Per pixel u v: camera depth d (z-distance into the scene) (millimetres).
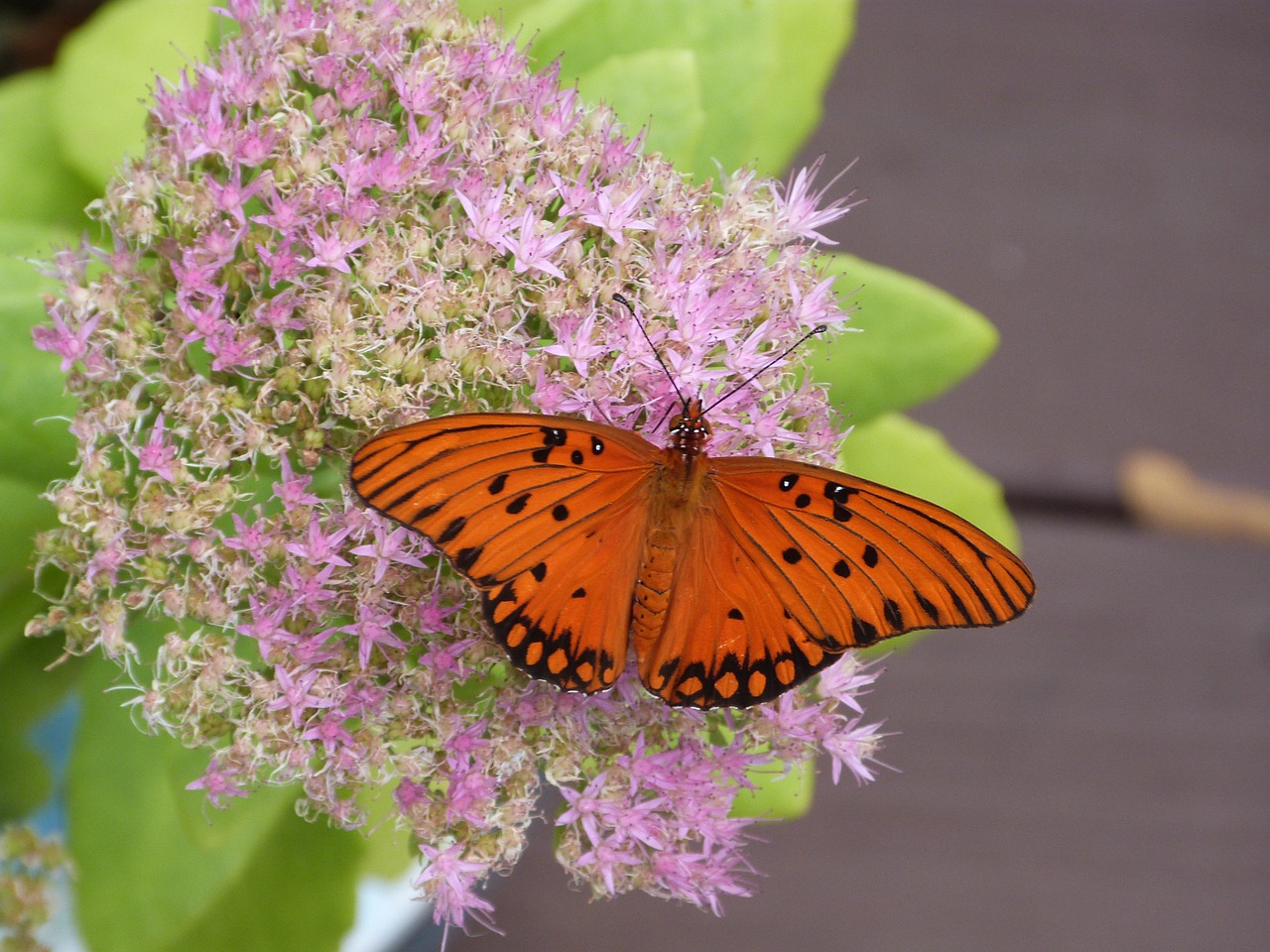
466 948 547
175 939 473
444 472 428
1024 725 575
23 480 469
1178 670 585
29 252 478
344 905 484
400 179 450
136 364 452
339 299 448
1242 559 599
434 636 446
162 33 506
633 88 474
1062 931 561
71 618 454
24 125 513
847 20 501
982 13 646
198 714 447
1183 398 612
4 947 479
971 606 432
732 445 451
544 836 554
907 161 624
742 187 465
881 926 559
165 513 449
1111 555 596
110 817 471
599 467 435
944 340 483
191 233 452
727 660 437
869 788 567
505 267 455
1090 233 624
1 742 500
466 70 459
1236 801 572
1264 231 632
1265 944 562
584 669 435
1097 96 640
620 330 449
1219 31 655
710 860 454
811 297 459
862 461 506
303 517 447
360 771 447
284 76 456
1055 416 606
